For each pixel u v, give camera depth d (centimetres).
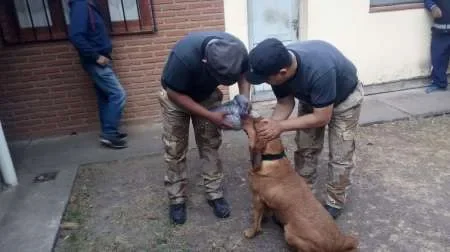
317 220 240
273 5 534
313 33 538
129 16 469
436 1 541
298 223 243
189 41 248
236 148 436
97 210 336
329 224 239
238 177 376
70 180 380
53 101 480
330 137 285
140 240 296
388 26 557
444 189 342
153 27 473
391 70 581
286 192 251
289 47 252
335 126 279
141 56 484
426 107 520
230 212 322
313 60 237
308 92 246
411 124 477
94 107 493
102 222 320
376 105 538
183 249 284
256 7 530
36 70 463
